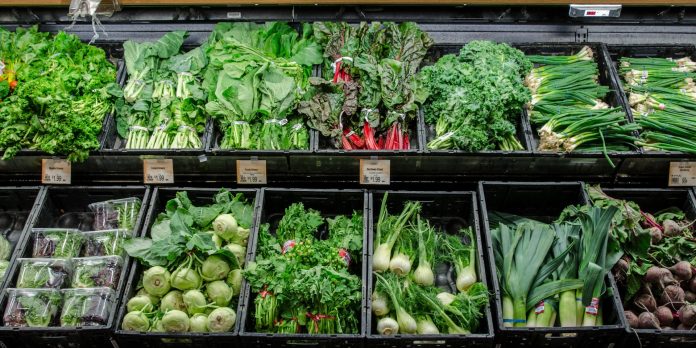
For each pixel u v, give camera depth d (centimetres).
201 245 297
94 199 354
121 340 290
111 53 403
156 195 343
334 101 359
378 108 366
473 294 300
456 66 366
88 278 309
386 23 389
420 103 362
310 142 346
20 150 340
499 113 346
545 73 384
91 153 344
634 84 387
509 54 380
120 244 324
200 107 364
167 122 363
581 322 296
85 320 291
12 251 337
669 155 342
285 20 402
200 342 290
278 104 358
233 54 375
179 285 295
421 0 365
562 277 306
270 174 353
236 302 306
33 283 308
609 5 364
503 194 351
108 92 364
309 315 290
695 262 314
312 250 304
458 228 348
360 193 344
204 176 355
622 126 348
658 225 331
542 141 349
